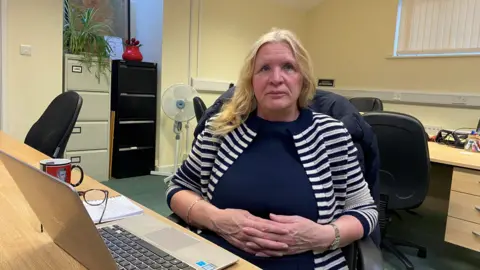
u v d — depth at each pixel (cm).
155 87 392
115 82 363
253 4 468
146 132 391
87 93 342
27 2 304
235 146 111
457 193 210
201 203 109
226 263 69
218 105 136
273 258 97
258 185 104
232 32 452
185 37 410
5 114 303
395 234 275
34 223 86
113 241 76
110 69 354
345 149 108
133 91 374
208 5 423
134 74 372
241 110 115
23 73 308
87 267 66
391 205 213
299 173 104
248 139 111
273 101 108
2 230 82
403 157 203
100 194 111
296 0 504
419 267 220
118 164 373
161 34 389
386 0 450
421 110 426
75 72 333
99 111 351
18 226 84
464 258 234
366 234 103
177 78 410
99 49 345
